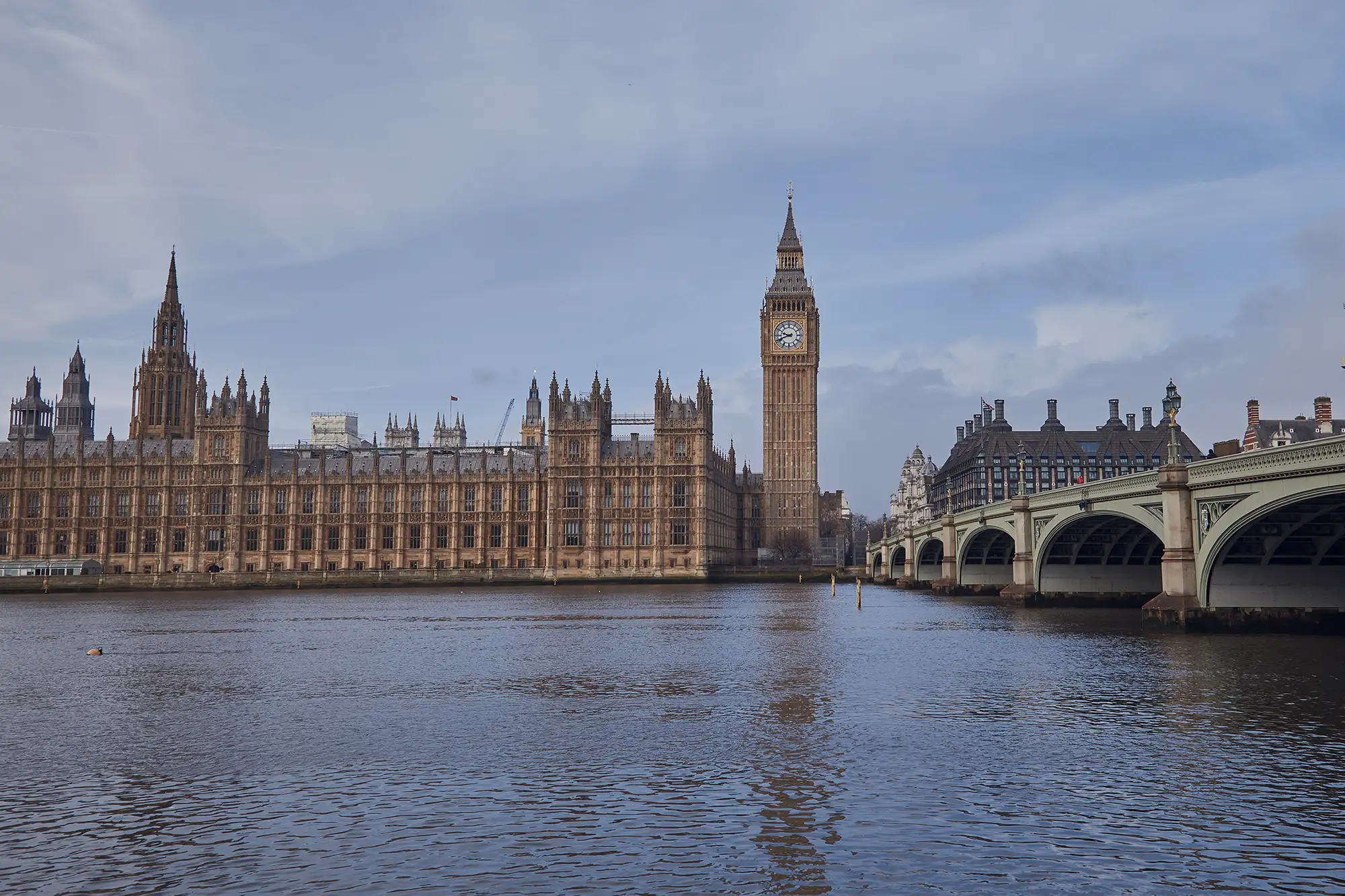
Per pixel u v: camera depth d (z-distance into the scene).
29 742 39.56
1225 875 25.16
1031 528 108.31
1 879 25.22
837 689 51.44
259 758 36.84
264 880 25.08
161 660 66.00
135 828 28.91
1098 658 62.41
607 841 27.62
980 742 38.62
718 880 24.91
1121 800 30.98
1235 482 67.62
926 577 189.62
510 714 45.09
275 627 94.12
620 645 74.31
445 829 28.69
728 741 39.00
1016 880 24.86
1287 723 41.66
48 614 117.25
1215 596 74.00
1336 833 27.97
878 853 26.62
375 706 47.34
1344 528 71.12
